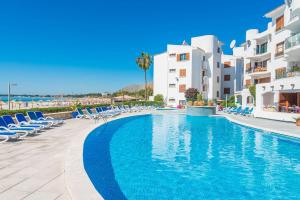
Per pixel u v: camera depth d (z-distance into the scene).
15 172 6.80
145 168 9.00
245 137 15.67
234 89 56.25
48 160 8.02
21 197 5.20
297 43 23.11
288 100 25.86
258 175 8.41
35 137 12.40
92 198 4.94
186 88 51.19
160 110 39.97
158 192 6.82
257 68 37.31
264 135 16.44
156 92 55.59
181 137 15.65
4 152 9.10
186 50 51.28
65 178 6.10
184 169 8.95
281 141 14.41
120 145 13.04
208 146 12.92
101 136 15.56
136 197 6.45
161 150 11.92
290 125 19.11
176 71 52.25
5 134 11.23
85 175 6.29
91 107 30.48
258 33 39.69
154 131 18.23
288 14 27.45
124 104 43.22
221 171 8.78
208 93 53.91
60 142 11.07
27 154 8.82
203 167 9.23
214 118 28.17
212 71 53.91
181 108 46.91
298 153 11.51
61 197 5.21
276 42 30.53
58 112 22.38
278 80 24.22
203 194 6.75
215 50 54.78
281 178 8.12
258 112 26.61
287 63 27.56
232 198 6.54
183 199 6.38
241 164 9.69
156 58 55.56
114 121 22.58
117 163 9.58
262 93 27.41
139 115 29.44
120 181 7.62
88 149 10.77
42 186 5.80
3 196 5.25
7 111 17.06
